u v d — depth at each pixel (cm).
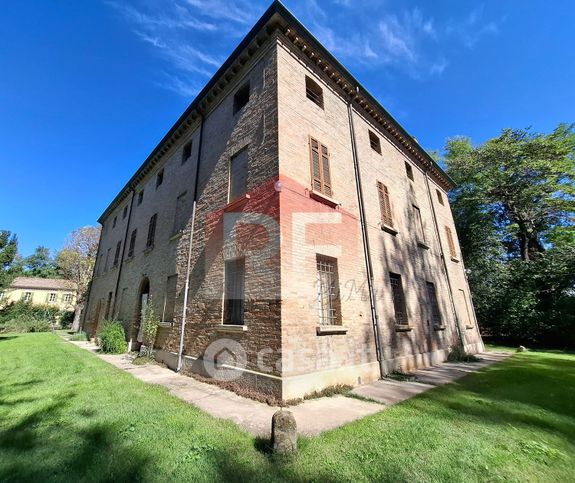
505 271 2031
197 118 1174
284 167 700
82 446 321
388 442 345
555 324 1747
